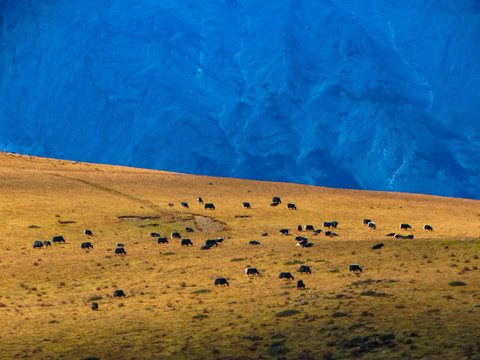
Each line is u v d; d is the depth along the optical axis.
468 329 77.81
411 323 83.50
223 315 102.06
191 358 81.06
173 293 128.25
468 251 141.25
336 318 90.88
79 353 87.00
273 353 79.62
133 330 97.56
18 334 98.94
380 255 151.25
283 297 112.25
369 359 73.50
